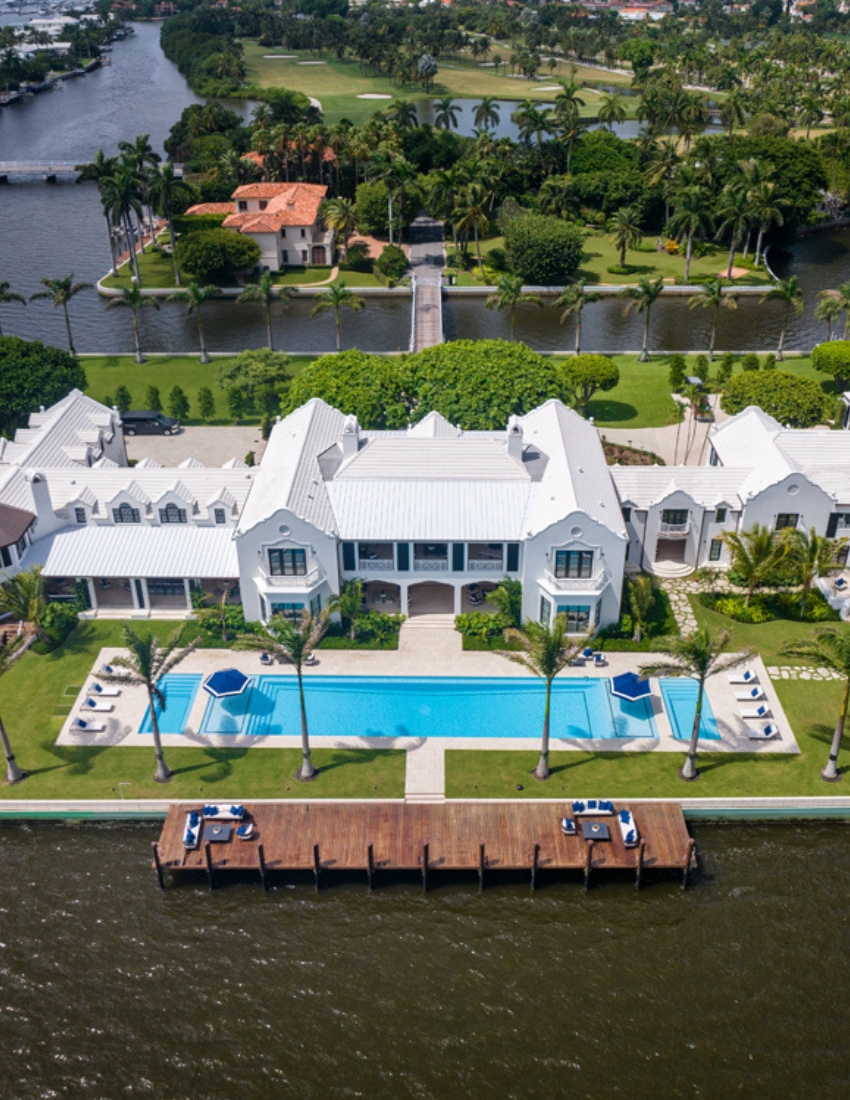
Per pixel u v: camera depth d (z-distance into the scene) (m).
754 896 55.78
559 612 72.25
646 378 119.62
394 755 64.06
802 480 76.75
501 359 92.56
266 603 72.94
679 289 150.12
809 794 60.41
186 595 77.12
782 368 121.62
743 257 164.38
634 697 65.25
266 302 121.88
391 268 153.00
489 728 66.19
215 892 56.56
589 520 69.31
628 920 54.66
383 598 78.50
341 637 74.31
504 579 73.81
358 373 92.56
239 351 130.00
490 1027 49.34
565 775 62.19
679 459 99.06
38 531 77.31
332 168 186.75
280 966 52.53
